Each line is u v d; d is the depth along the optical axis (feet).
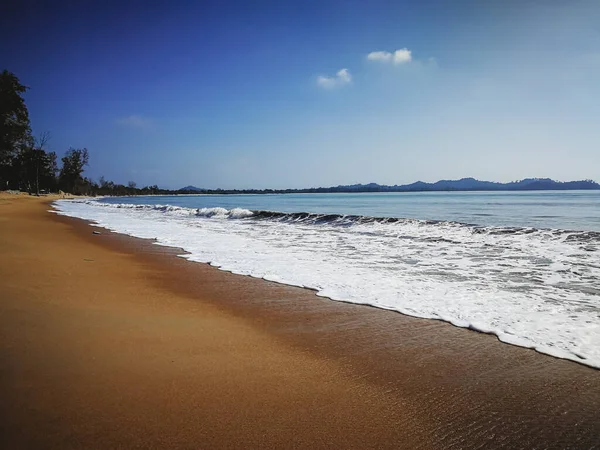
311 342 13.57
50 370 10.28
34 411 8.36
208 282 22.62
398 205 126.21
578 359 12.12
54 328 13.30
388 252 33.94
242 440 7.81
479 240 39.32
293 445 7.73
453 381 10.77
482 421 8.81
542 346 13.19
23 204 134.72
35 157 276.00
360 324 15.57
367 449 7.72
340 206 127.65
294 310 17.37
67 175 380.78
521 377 11.02
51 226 55.42
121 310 16.11
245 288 21.31
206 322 15.37
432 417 8.95
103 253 31.91
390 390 10.21
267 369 11.28
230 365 11.42
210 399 9.37
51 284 19.61
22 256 27.32
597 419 8.90
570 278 23.45
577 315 16.35
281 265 28.07
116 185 537.24
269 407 9.16
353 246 37.70
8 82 172.24
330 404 9.42
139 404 8.93
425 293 20.27
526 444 7.98
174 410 8.77
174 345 12.71
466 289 21.04
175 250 35.06
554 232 39.50
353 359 12.17
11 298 16.40
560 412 9.21
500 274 24.81
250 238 44.39
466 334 14.46
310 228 55.72
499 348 13.11
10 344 11.72
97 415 8.37
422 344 13.48
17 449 7.09
